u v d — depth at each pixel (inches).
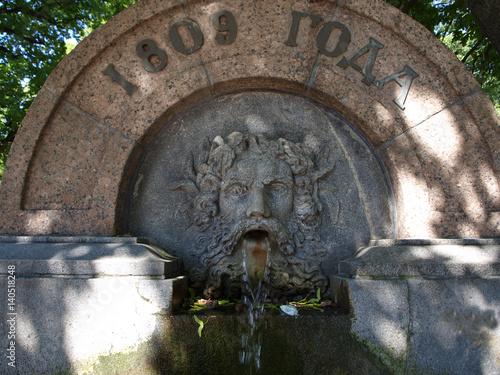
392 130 112.6
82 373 89.4
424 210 109.6
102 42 112.7
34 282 91.8
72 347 90.0
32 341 90.2
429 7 217.5
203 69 115.0
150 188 121.3
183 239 119.6
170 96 114.3
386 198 119.7
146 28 114.8
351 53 114.6
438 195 110.4
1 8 222.4
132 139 112.7
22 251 98.9
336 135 123.3
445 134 111.7
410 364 92.2
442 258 98.8
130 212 119.7
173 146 123.1
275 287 116.6
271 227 111.5
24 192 110.3
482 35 191.9
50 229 108.6
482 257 98.9
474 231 108.0
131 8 113.0
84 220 109.1
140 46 114.3
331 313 97.8
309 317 94.0
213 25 115.3
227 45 115.6
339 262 114.4
